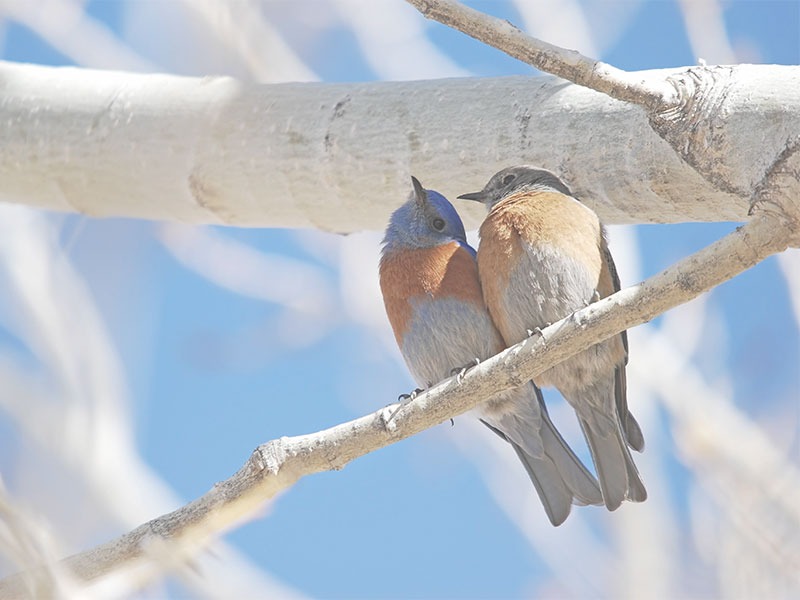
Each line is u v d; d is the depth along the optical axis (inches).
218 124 392.8
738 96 331.0
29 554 204.5
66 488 412.2
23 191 419.5
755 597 475.2
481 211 423.5
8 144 410.0
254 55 532.1
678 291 300.2
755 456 516.7
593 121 359.3
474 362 413.1
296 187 388.8
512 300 398.0
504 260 397.4
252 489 306.2
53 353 500.4
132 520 485.4
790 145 298.2
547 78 370.9
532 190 405.7
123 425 513.7
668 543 557.9
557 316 395.5
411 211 405.4
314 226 406.6
